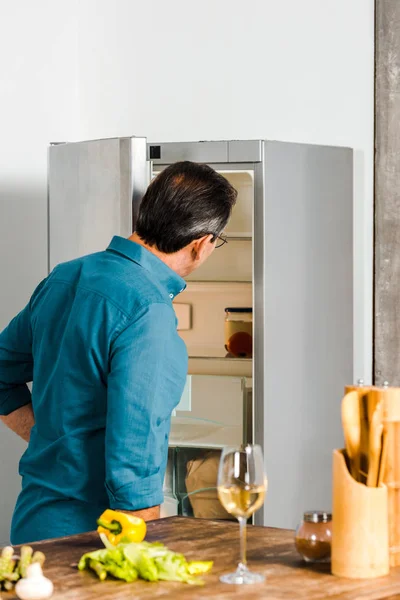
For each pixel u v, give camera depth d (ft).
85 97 14.43
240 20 13.33
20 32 13.48
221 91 13.47
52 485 6.54
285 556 5.23
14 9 13.37
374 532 4.81
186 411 12.11
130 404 6.03
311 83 12.91
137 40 14.03
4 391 7.41
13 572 4.79
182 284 6.86
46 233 14.02
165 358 6.25
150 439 6.06
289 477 11.43
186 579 4.72
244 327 12.05
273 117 13.16
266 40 13.17
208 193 6.75
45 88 13.91
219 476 4.83
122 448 5.97
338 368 11.92
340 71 12.74
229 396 11.93
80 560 5.02
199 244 6.89
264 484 4.80
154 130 13.93
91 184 11.49
